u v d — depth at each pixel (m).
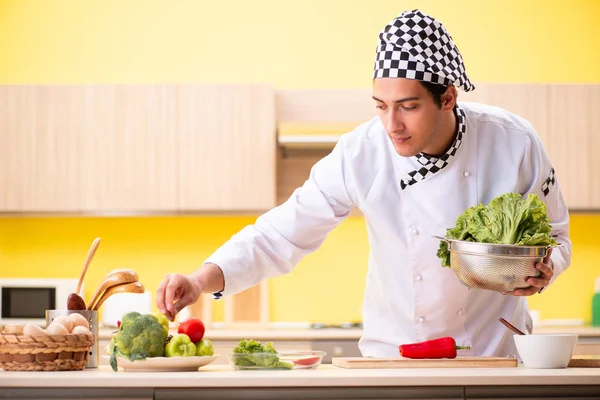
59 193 4.18
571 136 4.24
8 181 4.18
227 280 2.02
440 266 2.13
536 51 4.62
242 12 4.61
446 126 2.04
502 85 4.25
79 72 4.59
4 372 1.65
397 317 2.23
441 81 1.86
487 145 2.14
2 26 4.59
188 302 1.88
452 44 1.95
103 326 4.23
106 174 4.18
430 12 4.62
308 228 2.18
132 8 4.61
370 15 4.61
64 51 4.59
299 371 1.67
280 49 4.60
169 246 4.52
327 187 2.20
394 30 1.87
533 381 1.54
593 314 4.37
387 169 2.17
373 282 2.29
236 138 4.18
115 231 4.52
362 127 2.25
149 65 4.60
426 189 2.12
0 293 4.19
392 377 1.52
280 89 4.30
